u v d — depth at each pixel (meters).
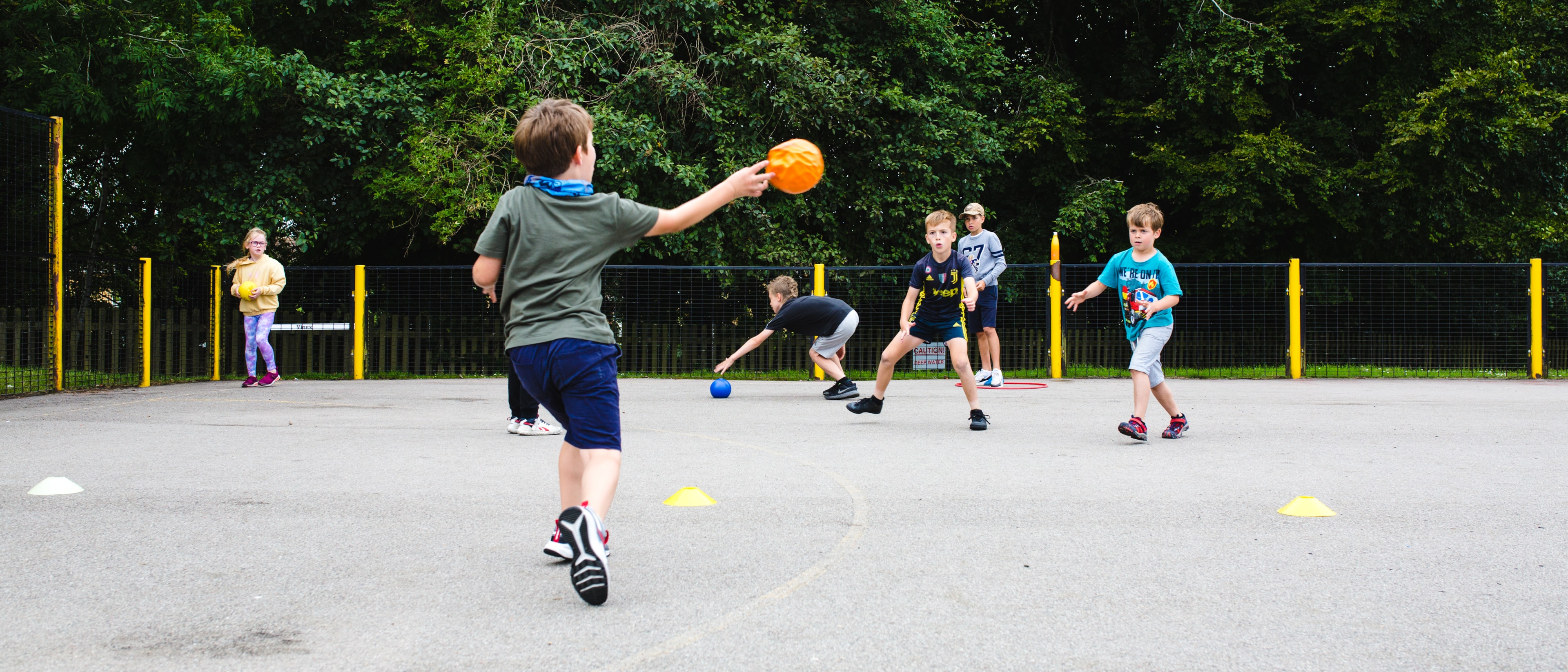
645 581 2.96
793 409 8.47
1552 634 2.48
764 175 2.97
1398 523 3.77
